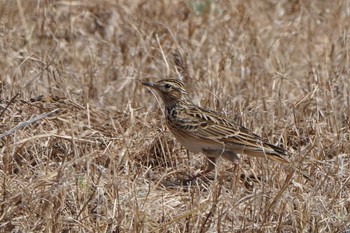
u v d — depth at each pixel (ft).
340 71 53.01
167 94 44.45
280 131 47.14
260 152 42.22
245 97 50.83
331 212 39.40
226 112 48.26
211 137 42.98
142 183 41.96
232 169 44.39
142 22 59.57
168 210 39.58
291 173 39.52
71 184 38.86
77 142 43.75
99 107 48.60
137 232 36.73
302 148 45.47
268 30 60.39
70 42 57.52
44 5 60.75
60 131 44.50
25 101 47.21
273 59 57.00
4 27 56.75
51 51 55.77
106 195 39.32
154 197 40.65
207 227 37.52
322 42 60.44
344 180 42.55
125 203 38.75
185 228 37.91
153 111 48.49
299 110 48.88
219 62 54.70
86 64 54.90
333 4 65.05
